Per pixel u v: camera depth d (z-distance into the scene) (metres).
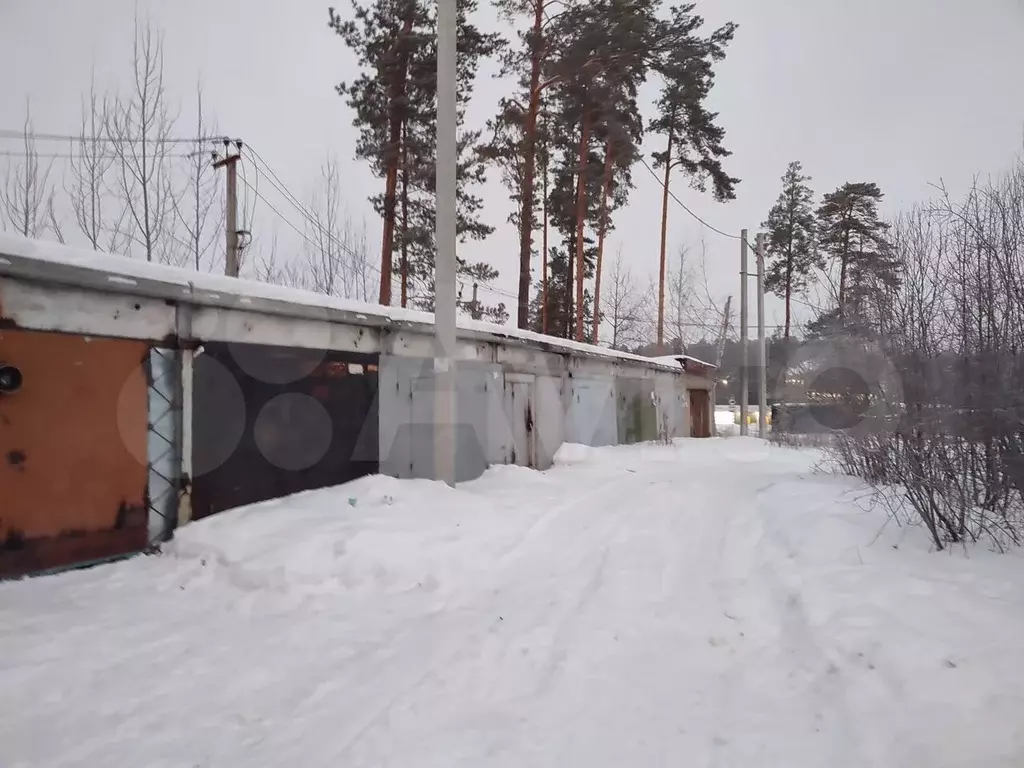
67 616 4.03
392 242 16.58
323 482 7.28
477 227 18.84
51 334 4.82
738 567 5.49
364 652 3.69
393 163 16.31
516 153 18.56
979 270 5.91
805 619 3.97
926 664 3.13
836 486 8.49
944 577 4.36
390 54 15.62
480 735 2.79
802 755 2.58
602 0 17.34
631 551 6.01
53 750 2.65
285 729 2.84
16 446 4.61
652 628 4.08
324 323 7.37
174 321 5.70
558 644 3.82
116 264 5.17
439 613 4.35
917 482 5.34
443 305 7.82
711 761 2.57
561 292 30.34
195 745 2.71
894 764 2.46
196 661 3.52
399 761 2.58
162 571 4.98
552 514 7.41
